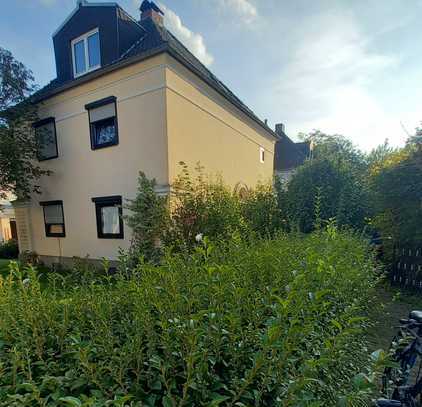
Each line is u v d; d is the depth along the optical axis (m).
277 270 2.00
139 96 7.11
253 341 1.36
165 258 2.53
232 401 1.07
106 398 1.13
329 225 3.83
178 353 1.25
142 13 9.26
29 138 8.80
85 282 2.23
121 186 7.64
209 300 1.58
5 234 17.34
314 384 1.15
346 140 21.89
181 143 7.35
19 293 1.86
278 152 23.55
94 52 8.18
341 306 1.90
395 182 5.28
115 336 1.52
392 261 5.43
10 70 8.12
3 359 1.42
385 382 1.61
